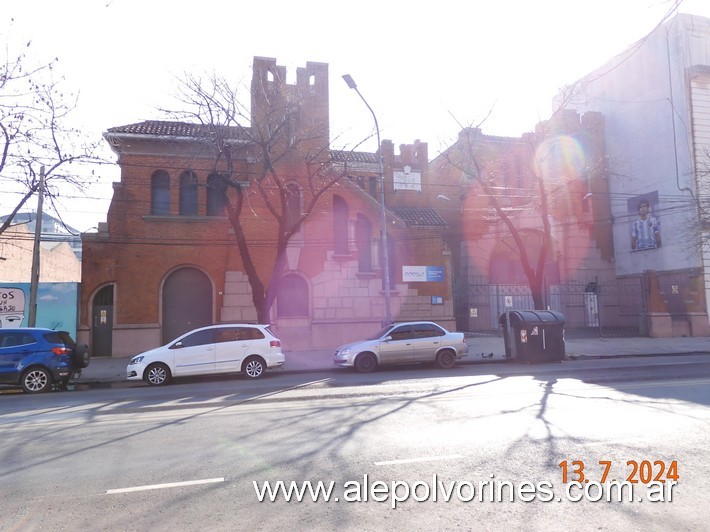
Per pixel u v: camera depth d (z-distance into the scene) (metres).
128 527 4.23
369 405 9.29
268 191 22.17
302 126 22.56
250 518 4.34
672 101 28.61
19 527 4.27
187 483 5.27
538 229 30.11
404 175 30.00
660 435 6.69
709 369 14.40
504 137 31.53
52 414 9.55
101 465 6.00
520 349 17.25
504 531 4.02
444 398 9.85
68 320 20.28
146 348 20.64
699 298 26.69
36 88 14.91
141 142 21.36
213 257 21.73
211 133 18.12
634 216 30.70
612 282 31.42
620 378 12.37
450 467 5.56
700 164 27.19
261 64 22.33
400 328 16.06
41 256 31.89
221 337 14.42
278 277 18.14
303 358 19.19
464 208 29.70
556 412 8.21
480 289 28.98
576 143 31.75
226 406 9.82
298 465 5.76
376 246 23.23
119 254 20.89
